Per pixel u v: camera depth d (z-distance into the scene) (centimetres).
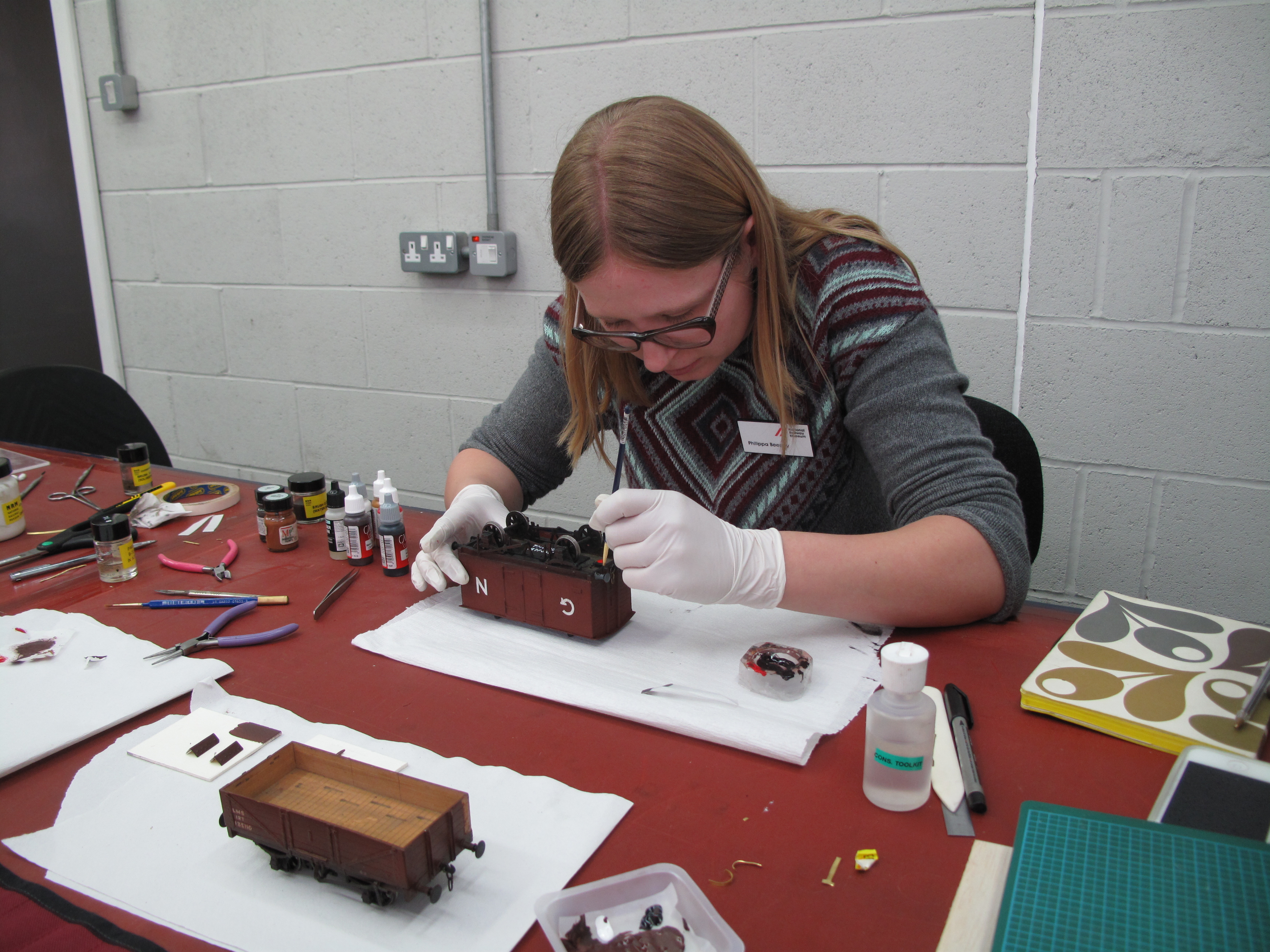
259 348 244
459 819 54
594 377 108
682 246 78
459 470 122
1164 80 142
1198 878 49
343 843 52
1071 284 156
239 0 215
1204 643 78
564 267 83
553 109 189
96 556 112
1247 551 155
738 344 101
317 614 94
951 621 86
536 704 75
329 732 71
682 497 88
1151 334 153
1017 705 73
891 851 57
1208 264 146
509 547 91
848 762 66
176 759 67
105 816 61
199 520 128
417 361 222
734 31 169
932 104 158
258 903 53
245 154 228
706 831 59
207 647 86
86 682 79
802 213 105
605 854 57
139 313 261
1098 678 73
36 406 176
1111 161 148
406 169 209
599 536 94
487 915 52
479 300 209
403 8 197
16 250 266
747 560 85
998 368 166
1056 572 170
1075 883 50
